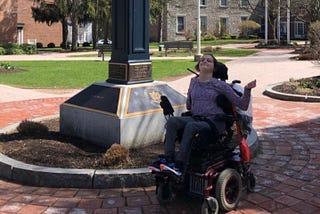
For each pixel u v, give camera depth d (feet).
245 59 83.25
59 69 68.39
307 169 18.22
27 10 156.25
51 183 16.51
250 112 21.01
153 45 156.46
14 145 20.25
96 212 14.14
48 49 143.95
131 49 21.16
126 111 19.61
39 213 14.07
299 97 36.65
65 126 22.21
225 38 188.96
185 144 13.66
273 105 34.86
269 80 50.60
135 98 20.35
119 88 20.72
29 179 16.80
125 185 16.34
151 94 21.07
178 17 184.55
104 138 20.01
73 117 21.66
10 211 14.23
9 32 136.26
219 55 96.99
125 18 21.03
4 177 17.61
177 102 21.77
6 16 135.23
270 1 143.84
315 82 42.60
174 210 14.29
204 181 13.58
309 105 34.73
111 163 17.40
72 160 18.10
